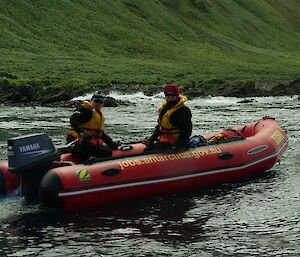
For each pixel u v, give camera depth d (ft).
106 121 71.61
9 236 23.30
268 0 437.58
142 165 28.45
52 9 268.82
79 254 21.35
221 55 283.79
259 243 22.44
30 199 26.94
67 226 24.44
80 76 170.91
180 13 344.49
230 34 343.26
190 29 321.93
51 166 27.35
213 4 372.99
